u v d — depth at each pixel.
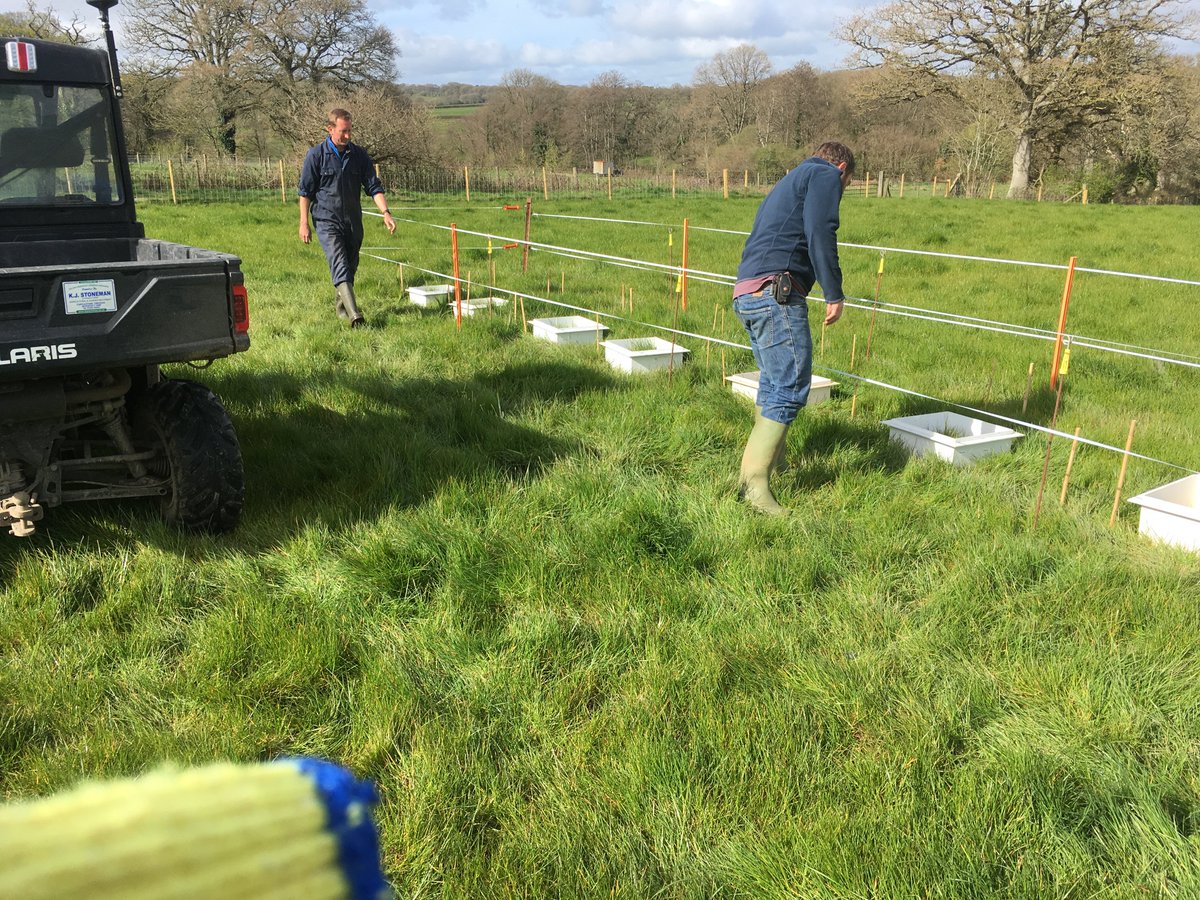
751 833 2.38
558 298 9.96
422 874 2.25
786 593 3.62
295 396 6.04
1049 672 3.06
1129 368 7.34
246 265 12.13
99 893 0.25
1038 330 8.46
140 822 0.28
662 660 3.16
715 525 4.19
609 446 5.23
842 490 4.66
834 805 2.46
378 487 4.52
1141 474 5.03
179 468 3.92
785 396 4.39
